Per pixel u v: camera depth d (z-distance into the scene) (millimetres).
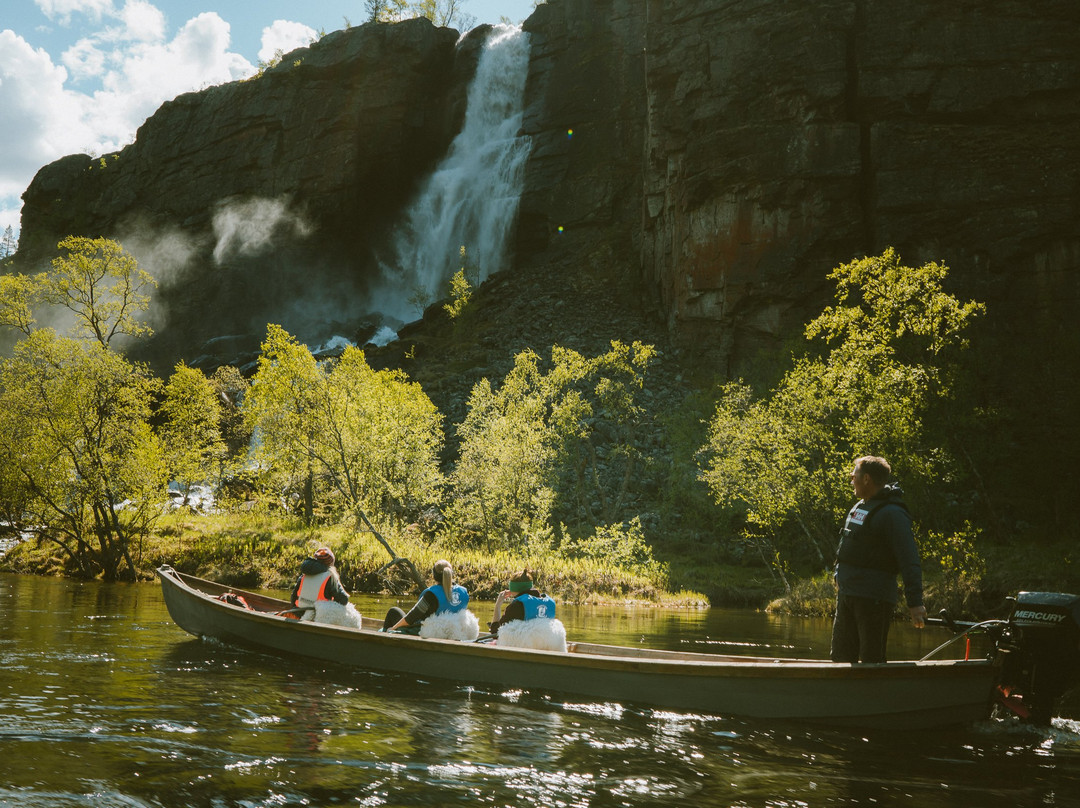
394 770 4543
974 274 37125
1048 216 36094
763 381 36969
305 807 3883
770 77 42375
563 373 37750
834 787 4422
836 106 40469
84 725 5250
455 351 52625
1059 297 35875
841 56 40469
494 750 5031
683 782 4473
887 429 21188
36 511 22922
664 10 47781
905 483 22531
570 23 66125
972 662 5891
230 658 8367
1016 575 19859
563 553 27516
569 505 35250
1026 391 31688
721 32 44750
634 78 62312
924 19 39500
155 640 9641
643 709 6289
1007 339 34781
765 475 23547
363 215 73250
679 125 46812
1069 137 36719
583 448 39281
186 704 6023
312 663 8078
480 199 67875
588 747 5152
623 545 27047
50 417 22297
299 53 77062
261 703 6148
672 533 34031
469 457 30172
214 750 4789
